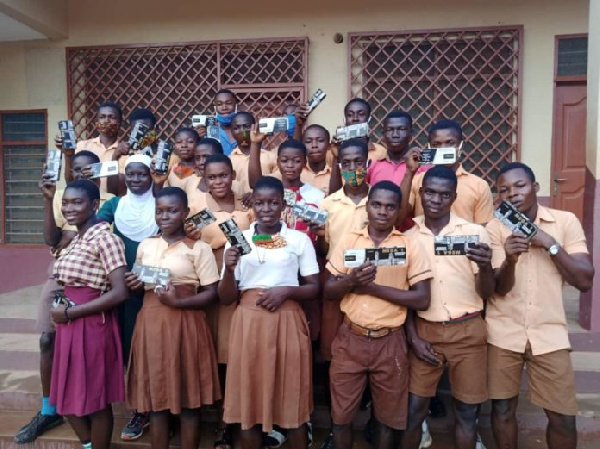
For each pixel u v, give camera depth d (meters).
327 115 5.98
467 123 5.72
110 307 2.59
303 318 2.62
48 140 6.50
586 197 4.22
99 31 6.31
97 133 6.32
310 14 5.94
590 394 3.21
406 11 5.75
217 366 2.87
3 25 5.89
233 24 6.10
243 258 2.58
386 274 2.47
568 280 2.41
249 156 3.51
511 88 5.55
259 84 5.99
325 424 3.14
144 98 6.24
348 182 2.82
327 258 2.87
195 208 3.05
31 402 3.42
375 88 5.84
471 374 2.46
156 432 2.67
